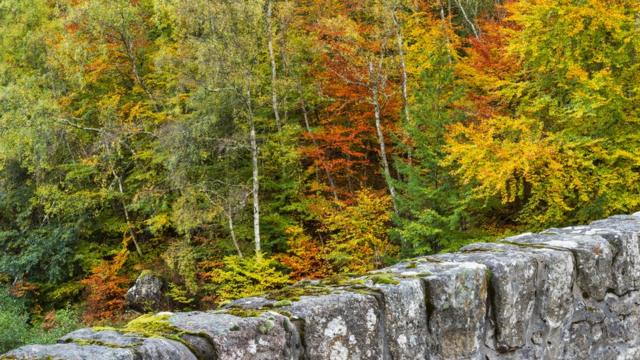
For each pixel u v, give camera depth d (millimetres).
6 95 16750
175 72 16812
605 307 3109
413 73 15023
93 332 1720
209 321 1847
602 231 3340
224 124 15797
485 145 9953
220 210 14828
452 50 15094
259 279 13102
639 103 10586
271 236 16312
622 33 10273
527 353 2688
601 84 9641
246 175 16594
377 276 2398
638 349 3268
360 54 15102
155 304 15281
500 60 13547
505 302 2578
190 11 14430
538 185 10250
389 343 2221
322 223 15539
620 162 10375
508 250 2896
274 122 16453
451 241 11055
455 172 10250
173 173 15211
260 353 1844
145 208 16578
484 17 20641
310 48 16344
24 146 16953
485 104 12445
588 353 2990
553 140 10164
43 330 14023
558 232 3428
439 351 2379
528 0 11367
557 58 10750
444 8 23203
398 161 12258
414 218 12227
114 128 16891
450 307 2412
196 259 15547
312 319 2049
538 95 11297
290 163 15906
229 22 14281
